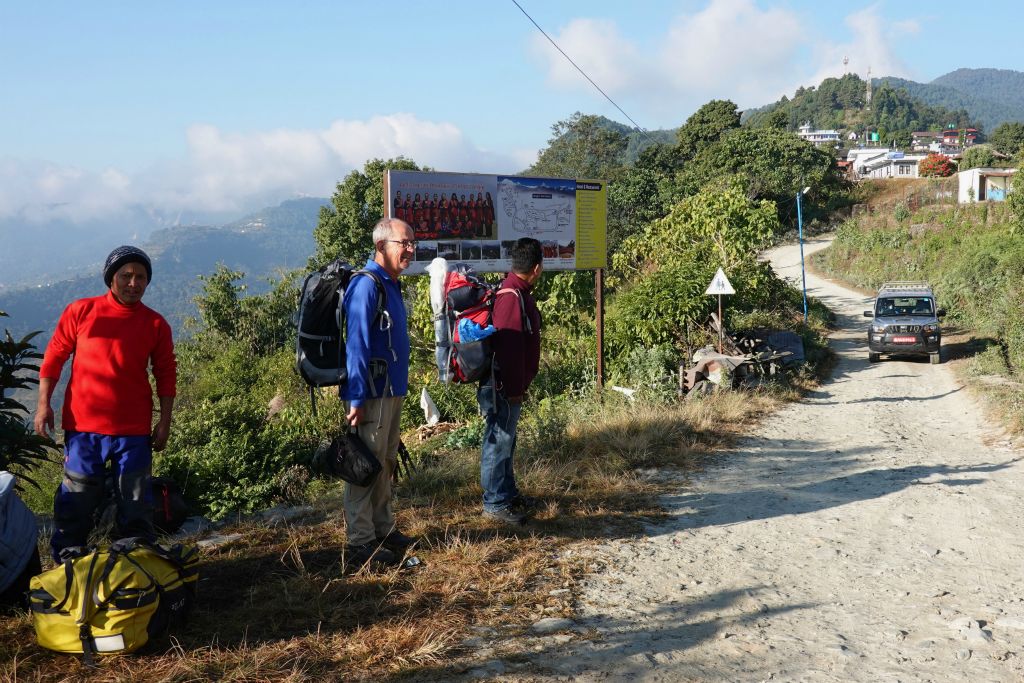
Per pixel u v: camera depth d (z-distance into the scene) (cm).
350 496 430
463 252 988
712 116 10319
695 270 1800
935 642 362
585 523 539
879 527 569
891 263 5009
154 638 313
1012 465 828
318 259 5072
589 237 1134
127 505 372
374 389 416
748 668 326
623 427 875
